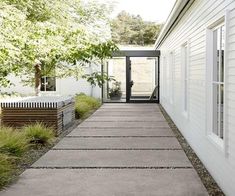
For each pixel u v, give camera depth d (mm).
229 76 4250
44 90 18484
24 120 8430
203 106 5918
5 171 4863
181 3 7320
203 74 5949
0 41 6777
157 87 18547
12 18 7039
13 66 8875
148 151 6691
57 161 5887
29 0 9016
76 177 4953
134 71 22250
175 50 10633
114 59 21062
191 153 6719
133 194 4242
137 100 18500
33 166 5555
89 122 10906
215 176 4922
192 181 4773
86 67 15148
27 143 6812
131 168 5438
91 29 11477
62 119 8984
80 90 18531
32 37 7902
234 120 4031
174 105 10727
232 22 4102
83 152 6590
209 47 5625
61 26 9414
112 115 12820
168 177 4953
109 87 20016
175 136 8438
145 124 10500
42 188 4480
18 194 4258
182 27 8875
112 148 6961
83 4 11617
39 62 9719
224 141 4359
